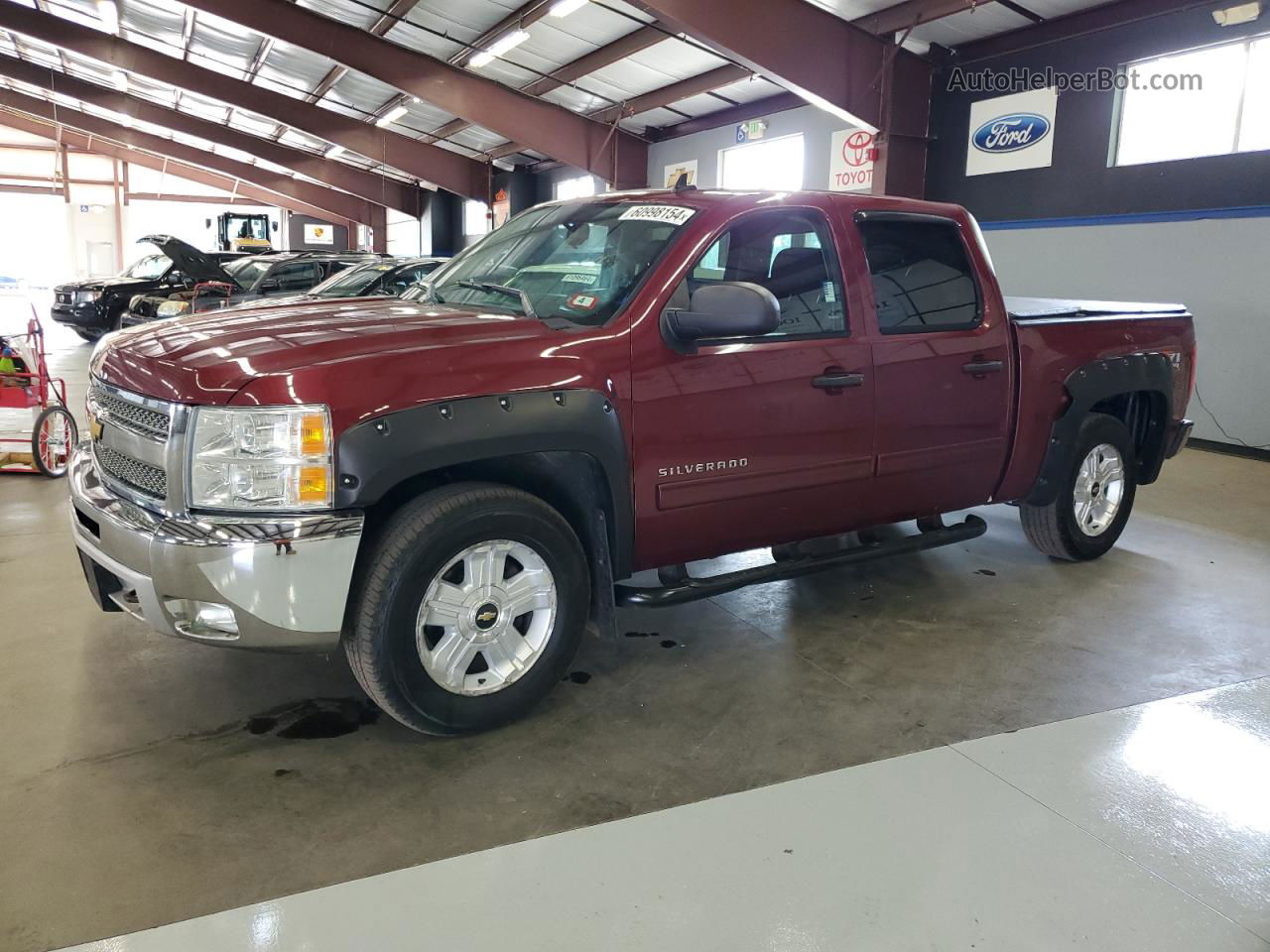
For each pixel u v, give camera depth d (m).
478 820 2.41
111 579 2.94
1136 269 9.08
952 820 2.44
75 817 2.38
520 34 12.92
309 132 20.53
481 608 2.75
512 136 16.19
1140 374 4.42
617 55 13.29
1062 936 2.02
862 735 2.90
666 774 2.65
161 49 18.61
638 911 2.07
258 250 25.25
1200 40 8.41
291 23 14.16
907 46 10.80
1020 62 10.12
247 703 3.04
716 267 3.20
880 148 11.05
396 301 3.44
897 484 3.64
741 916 2.06
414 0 12.80
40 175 37.22
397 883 2.15
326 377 2.46
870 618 3.92
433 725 2.73
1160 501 6.21
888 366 3.50
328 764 2.68
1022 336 3.95
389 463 2.49
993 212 10.59
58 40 17.86
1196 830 2.42
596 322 2.96
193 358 2.59
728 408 3.11
